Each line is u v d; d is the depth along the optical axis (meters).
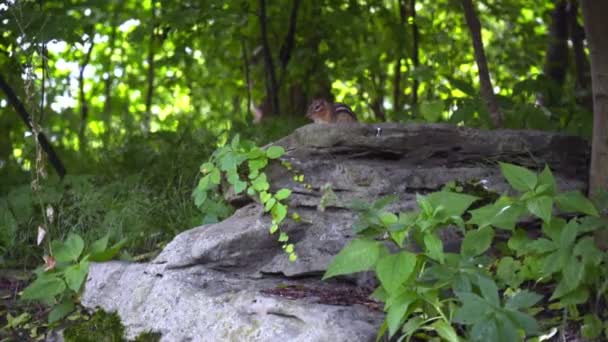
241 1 8.78
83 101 9.96
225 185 5.56
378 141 5.36
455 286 4.01
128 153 7.74
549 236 4.33
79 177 6.80
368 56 9.76
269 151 5.17
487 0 10.20
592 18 5.01
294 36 9.55
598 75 5.04
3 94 8.89
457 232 4.99
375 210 4.42
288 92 10.04
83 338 4.82
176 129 8.88
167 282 4.82
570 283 4.04
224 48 10.34
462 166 5.43
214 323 4.41
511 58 9.45
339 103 6.98
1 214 6.30
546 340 4.22
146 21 9.33
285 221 5.03
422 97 10.09
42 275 5.05
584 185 5.32
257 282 4.86
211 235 5.02
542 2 10.17
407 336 4.07
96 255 5.25
